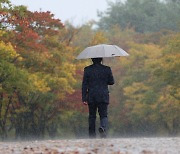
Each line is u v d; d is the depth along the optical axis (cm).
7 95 9294
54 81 9800
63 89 10412
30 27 9912
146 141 2350
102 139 2625
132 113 16025
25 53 9131
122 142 2292
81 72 11775
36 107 10838
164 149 1930
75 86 11631
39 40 10125
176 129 14162
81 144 2220
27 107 10419
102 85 2945
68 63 10525
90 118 2978
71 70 10300
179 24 16075
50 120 12275
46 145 2231
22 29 8638
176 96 11869
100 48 3061
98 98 2930
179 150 1889
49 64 9519
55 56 9912
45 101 10756
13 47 8300
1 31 7950
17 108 10431
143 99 15338
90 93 2942
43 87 9106
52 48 10238
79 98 11519
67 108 11500
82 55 3048
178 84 11925
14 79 8206
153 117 14900
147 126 16225
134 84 16050
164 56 12538
